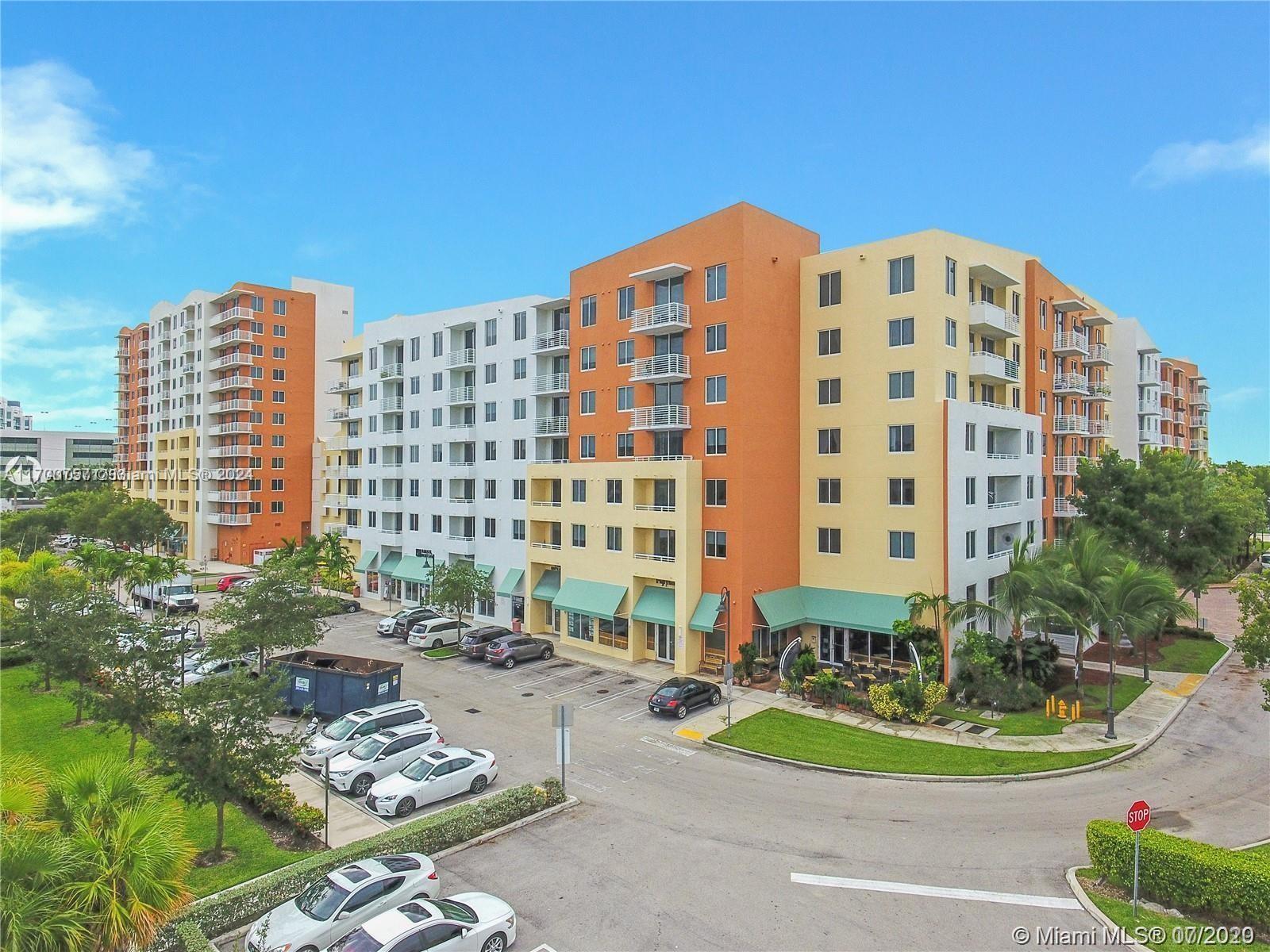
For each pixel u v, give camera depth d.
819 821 21.25
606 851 19.41
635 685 36.41
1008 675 32.81
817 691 32.78
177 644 24.66
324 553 64.50
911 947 15.10
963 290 37.75
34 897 11.38
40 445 166.25
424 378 58.72
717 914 16.38
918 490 35.69
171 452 96.38
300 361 89.00
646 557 40.59
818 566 39.53
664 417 40.44
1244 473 79.00
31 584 34.34
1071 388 47.50
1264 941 15.03
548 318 50.72
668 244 41.41
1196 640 44.94
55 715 31.61
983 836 20.19
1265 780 24.03
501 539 51.62
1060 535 48.94
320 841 20.11
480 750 24.98
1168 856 16.30
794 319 40.50
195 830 20.64
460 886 17.58
